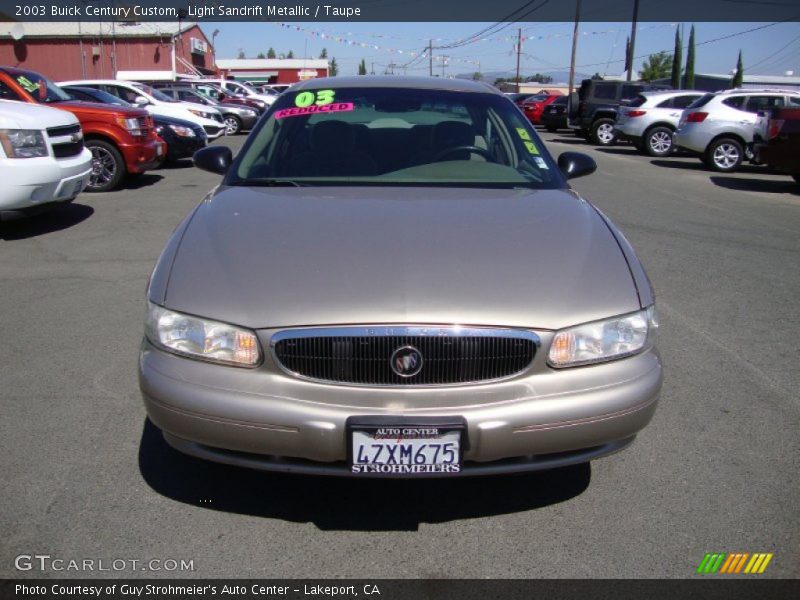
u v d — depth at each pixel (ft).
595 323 7.89
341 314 7.58
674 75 178.50
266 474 9.65
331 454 7.61
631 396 7.94
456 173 11.57
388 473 7.66
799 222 27.89
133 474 9.57
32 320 15.44
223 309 7.80
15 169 21.40
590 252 8.81
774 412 11.60
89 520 8.58
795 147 35.81
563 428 7.75
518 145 12.35
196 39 134.10
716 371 13.24
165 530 8.44
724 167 46.65
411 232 8.98
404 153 12.03
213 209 10.00
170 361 7.95
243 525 8.58
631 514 8.87
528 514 8.87
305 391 7.61
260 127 12.73
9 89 31.73
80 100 35.19
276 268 8.20
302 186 11.02
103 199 30.96
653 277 19.53
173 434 8.03
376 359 7.56
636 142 59.11
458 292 7.82
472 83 14.23
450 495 9.25
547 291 7.98
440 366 7.59
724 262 21.22
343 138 12.25
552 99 88.94
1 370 12.82
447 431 7.50
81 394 11.89
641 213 29.19
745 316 16.38
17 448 10.15
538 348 7.68
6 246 21.94
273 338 7.59
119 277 18.72
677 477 9.69
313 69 199.62
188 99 67.56
